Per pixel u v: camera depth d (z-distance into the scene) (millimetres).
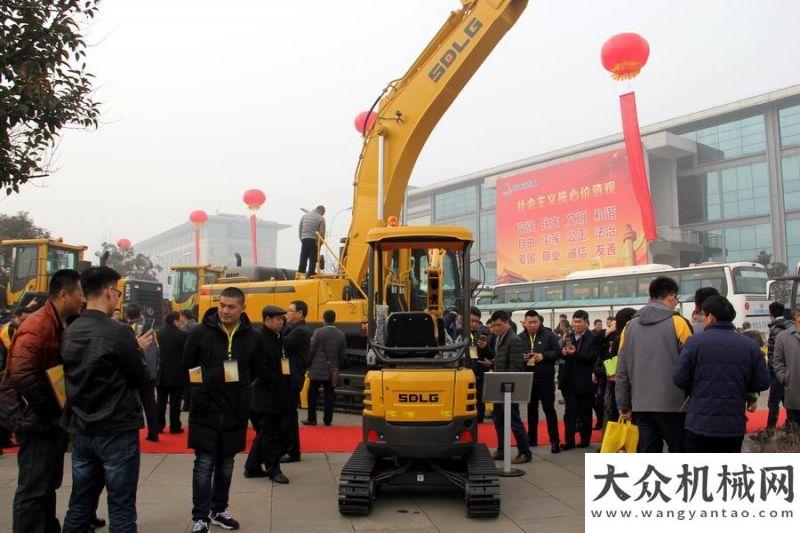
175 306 24812
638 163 24078
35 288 17375
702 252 45562
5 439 8102
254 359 5473
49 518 4348
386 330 6676
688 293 21578
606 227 46281
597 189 47156
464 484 5859
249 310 13078
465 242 6801
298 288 12484
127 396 4047
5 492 6109
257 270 14234
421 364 6305
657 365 5188
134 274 59625
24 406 4125
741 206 45688
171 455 8156
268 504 6023
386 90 11461
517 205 52625
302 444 9023
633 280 23391
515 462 7871
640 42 16062
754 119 45438
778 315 10523
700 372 4629
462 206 62719
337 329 10812
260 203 29203
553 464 7805
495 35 10508
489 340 10383
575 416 8695
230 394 5152
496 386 7262
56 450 4277
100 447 3926
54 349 4223
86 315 4047
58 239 18156
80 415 3900
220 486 5234
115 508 3947
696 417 4602
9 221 32938
